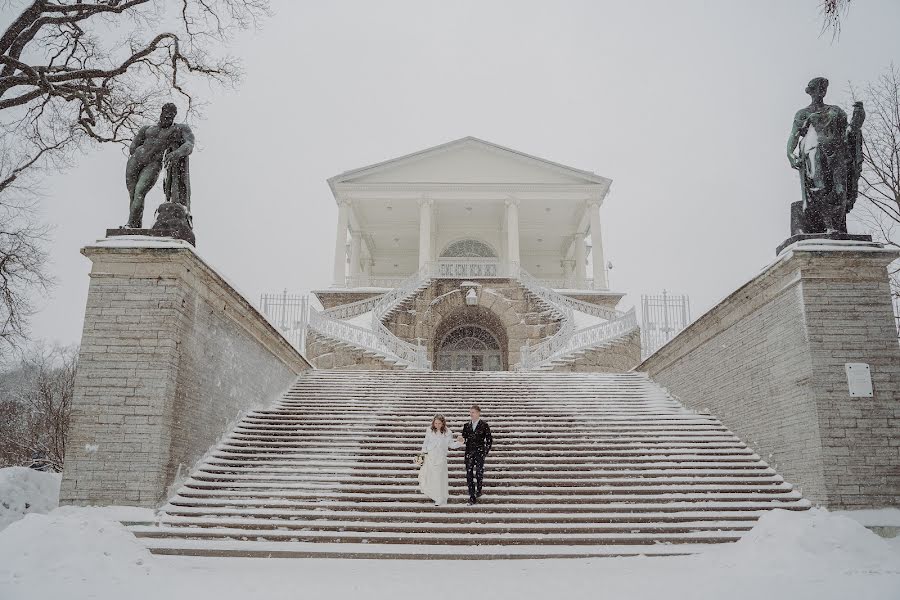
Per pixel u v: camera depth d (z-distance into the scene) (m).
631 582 6.62
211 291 11.12
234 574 6.84
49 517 6.90
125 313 9.77
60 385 29.09
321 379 16.52
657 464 10.83
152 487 9.05
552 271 43.78
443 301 28.05
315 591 6.07
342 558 7.97
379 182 37.47
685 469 10.81
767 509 9.52
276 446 11.62
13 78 14.61
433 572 7.14
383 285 36.69
